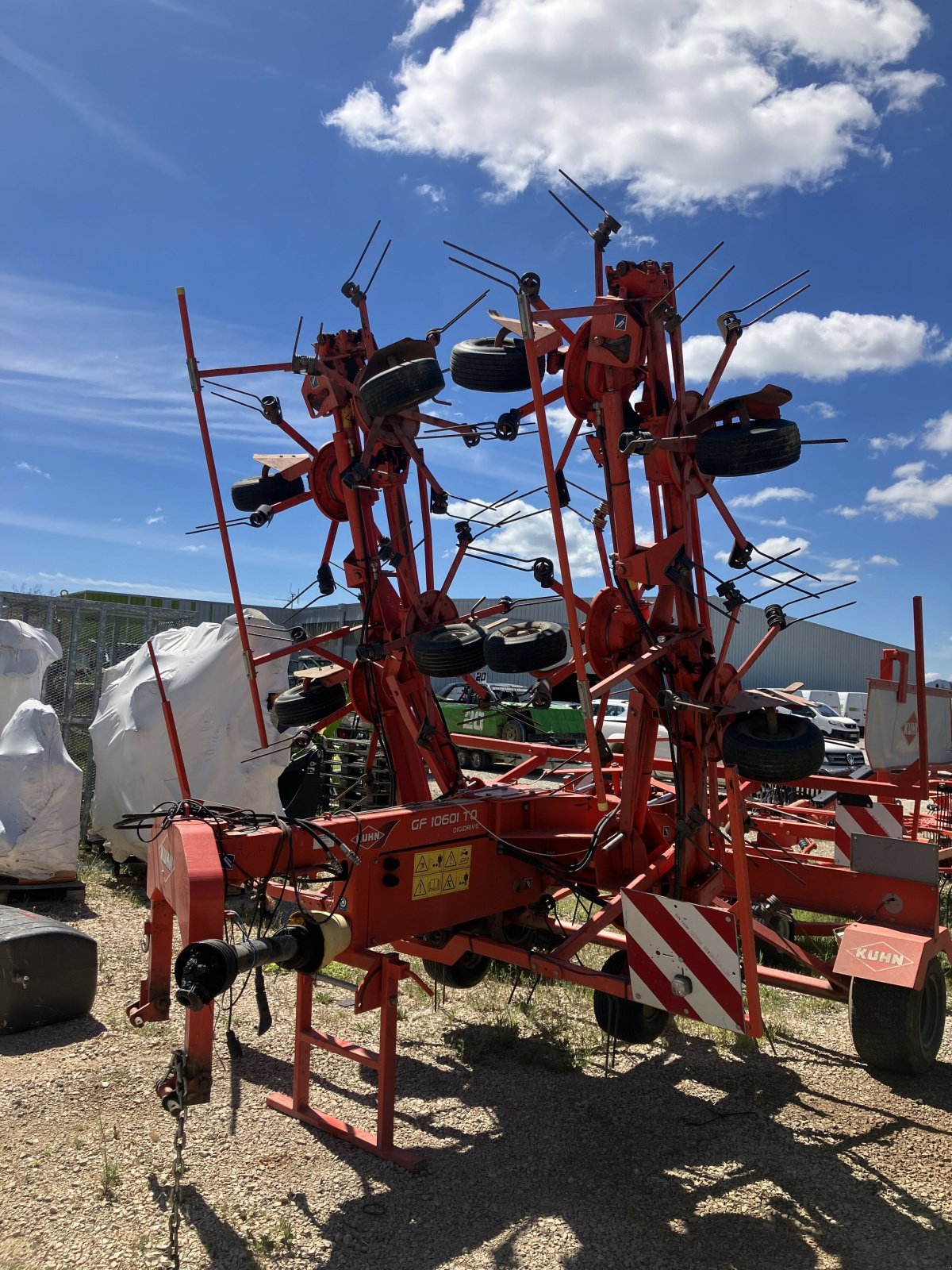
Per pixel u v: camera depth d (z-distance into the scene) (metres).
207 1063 3.32
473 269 3.89
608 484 4.63
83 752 10.53
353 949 3.99
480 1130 4.24
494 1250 3.32
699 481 4.71
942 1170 3.97
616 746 7.03
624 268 4.63
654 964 3.87
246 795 8.54
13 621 8.80
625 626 4.65
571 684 5.18
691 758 4.80
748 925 3.74
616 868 5.05
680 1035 5.48
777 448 4.21
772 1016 5.83
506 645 4.75
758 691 4.70
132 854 8.53
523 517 5.41
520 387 4.92
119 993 5.77
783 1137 4.25
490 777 17.41
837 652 37.97
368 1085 4.68
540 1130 4.26
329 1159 3.92
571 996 6.01
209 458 5.60
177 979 3.23
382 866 4.14
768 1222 3.55
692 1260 3.29
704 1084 4.82
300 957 3.70
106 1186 3.61
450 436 5.69
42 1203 3.49
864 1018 4.82
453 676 5.23
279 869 3.96
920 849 5.09
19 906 7.58
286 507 6.07
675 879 4.73
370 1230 3.42
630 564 4.49
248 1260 3.20
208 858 3.44
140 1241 3.28
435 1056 5.07
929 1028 5.06
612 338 4.47
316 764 6.34
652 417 4.72
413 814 4.30
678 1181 3.84
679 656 4.75
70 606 10.54
